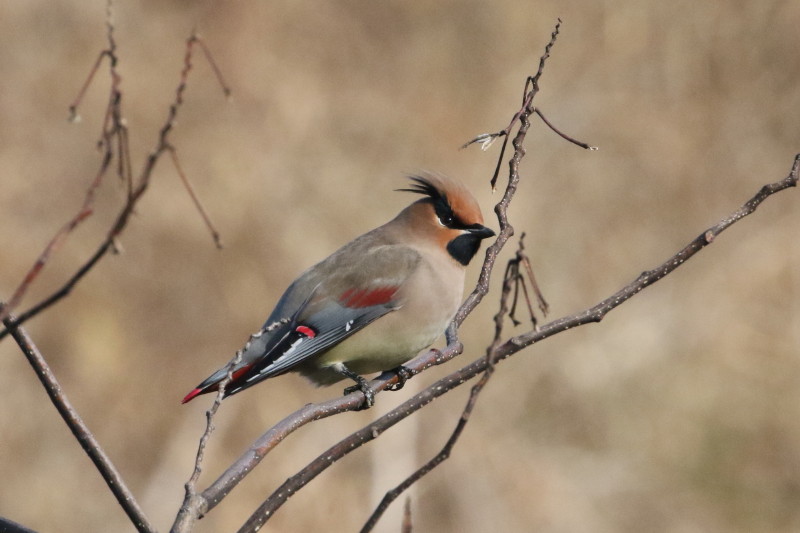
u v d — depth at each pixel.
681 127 18.41
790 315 15.57
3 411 13.72
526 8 19.39
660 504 13.95
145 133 17.00
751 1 19.38
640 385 14.80
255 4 18.44
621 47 19.11
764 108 18.81
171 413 14.30
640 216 17.34
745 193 17.83
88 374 14.39
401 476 13.15
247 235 15.89
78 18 17.92
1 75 17.05
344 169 17.19
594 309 5.65
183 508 4.29
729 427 14.52
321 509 13.09
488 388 14.36
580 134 17.94
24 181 16.02
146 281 15.36
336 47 18.98
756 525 13.88
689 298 15.80
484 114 18.41
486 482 13.52
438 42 19.30
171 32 18.11
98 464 4.45
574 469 14.05
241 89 17.69
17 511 13.06
